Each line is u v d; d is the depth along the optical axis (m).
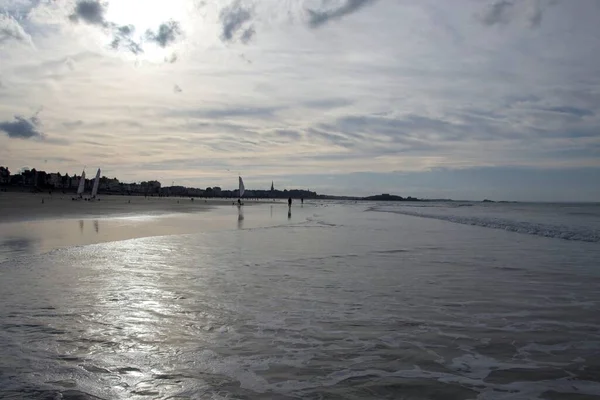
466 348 6.04
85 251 16.39
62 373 5.10
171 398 4.47
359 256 15.54
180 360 5.55
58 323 7.12
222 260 14.43
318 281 10.88
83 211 49.72
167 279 11.04
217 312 7.91
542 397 4.51
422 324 7.20
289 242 20.31
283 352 5.87
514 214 58.78
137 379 4.94
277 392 4.62
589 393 4.60
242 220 40.09
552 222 36.66
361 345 6.17
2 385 4.74
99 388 4.69
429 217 48.28
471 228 30.33
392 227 31.28
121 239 21.08
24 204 67.25
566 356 5.72
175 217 43.44
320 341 6.34
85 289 9.77
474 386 4.78
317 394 4.57
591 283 10.70
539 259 14.86
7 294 9.23
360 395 4.56
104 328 6.88
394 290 9.87
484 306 8.42
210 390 4.67
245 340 6.37
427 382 4.89
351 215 53.88
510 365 5.41
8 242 18.98
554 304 8.57
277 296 9.21
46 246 17.75
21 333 6.59
